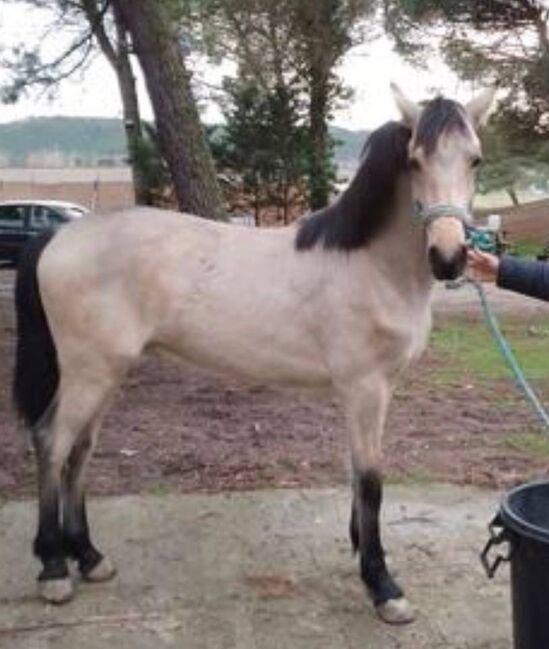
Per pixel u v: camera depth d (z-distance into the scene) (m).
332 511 4.60
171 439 5.84
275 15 19.52
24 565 3.98
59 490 3.70
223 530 4.37
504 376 7.92
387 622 3.45
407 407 6.78
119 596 3.68
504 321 11.60
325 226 3.58
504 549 4.09
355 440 3.56
